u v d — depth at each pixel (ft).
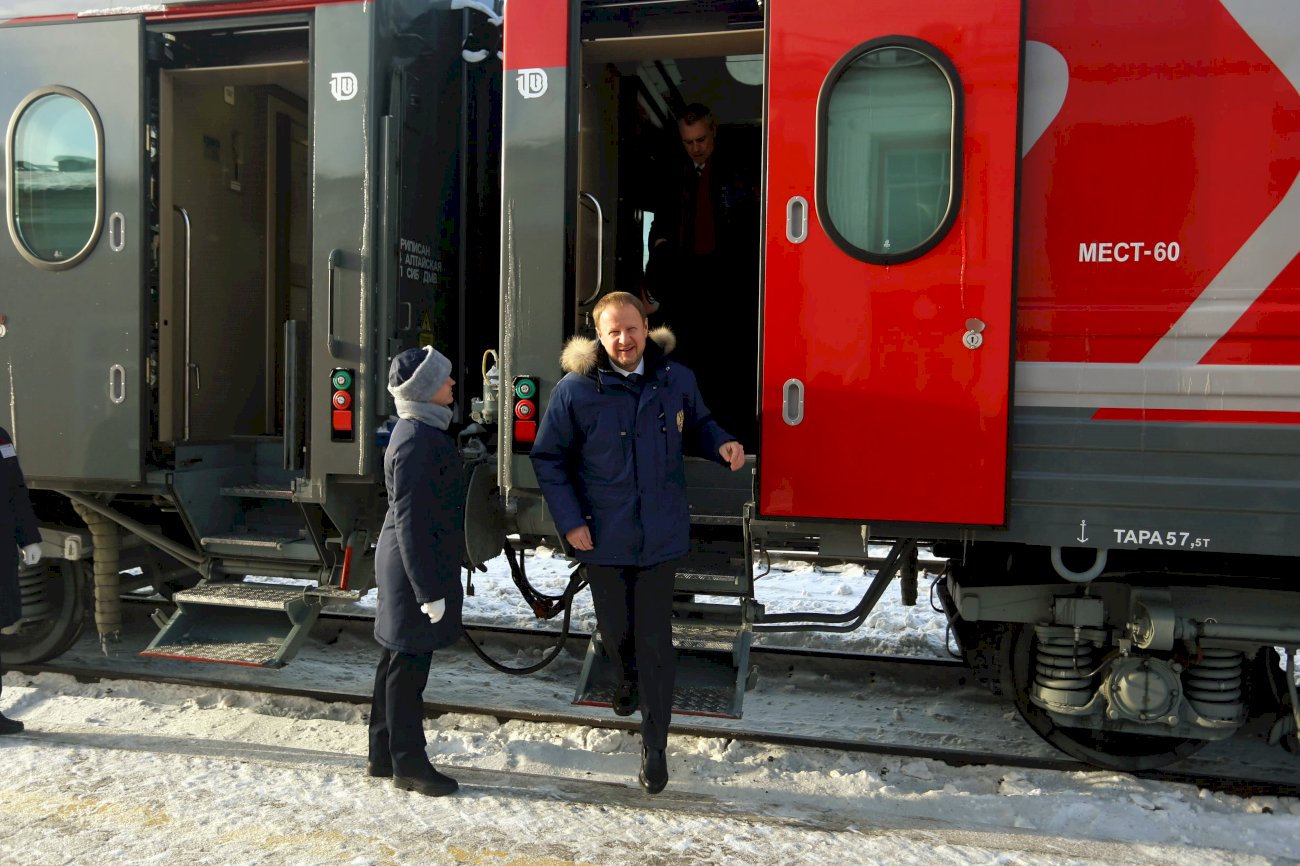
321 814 10.02
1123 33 10.29
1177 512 10.31
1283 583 11.05
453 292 15.87
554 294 12.19
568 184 12.17
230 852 9.18
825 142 10.87
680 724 13.24
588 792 10.87
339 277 13.28
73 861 8.99
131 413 13.79
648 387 10.58
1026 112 10.55
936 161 10.70
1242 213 10.07
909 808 10.86
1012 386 10.50
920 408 10.71
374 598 20.43
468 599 20.86
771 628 12.58
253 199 17.12
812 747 12.64
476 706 13.73
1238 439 10.14
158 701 14.32
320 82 13.23
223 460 15.47
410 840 9.46
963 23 10.52
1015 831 10.14
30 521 12.76
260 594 13.99
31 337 14.14
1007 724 13.74
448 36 15.46
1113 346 10.39
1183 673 11.47
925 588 21.59
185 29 13.74
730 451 10.68
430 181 14.89
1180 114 10.19
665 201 17.08
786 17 10.96
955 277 10.59
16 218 14.14
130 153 13.69
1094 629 11.47
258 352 17.42
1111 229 10.37
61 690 14.70
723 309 16.57
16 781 10.81
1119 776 11.71
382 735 10.92
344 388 13.29
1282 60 9.95
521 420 12.34
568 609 13.92
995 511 10.57
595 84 14.55
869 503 10.88
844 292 10.87
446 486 10.18
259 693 14.40
